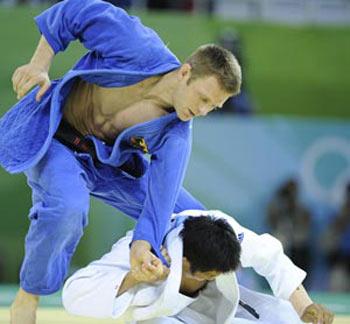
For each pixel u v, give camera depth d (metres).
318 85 30.41
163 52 11.46
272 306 12.16
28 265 11.46
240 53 29.91
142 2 30.81
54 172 11.22
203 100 10.93
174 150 11.35
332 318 11.78
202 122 28.36
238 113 29.28
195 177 28.20
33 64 11.55
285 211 28.53
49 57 11.66
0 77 28.25
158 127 11.45
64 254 11.49
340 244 28.78
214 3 31.98
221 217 11.59
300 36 30.45
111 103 11.60
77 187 11.17
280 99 30.09
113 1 29.61
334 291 28.56
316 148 29.09
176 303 11.07
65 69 27.61
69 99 11.76
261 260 11.87
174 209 12.41
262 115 29.86
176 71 11.28
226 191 28.41
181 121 11.55
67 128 11.76
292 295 11.91
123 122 11.60
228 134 28.52
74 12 11.53
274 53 30.20
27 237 11.38
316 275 28.67
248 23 30.14
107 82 11.47
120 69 11.35
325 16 32.47
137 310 11.10
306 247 28.62
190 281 11.30
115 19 11.46
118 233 26.83
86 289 11.05
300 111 30.25
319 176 29.08
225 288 11.37
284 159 28.84
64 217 10.99
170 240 11.04
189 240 10.84
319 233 28.78
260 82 30.02
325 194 28.98
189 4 31.38
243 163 28.56
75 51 27.72
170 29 29.53
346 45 30.66
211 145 28.38
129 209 12.71
